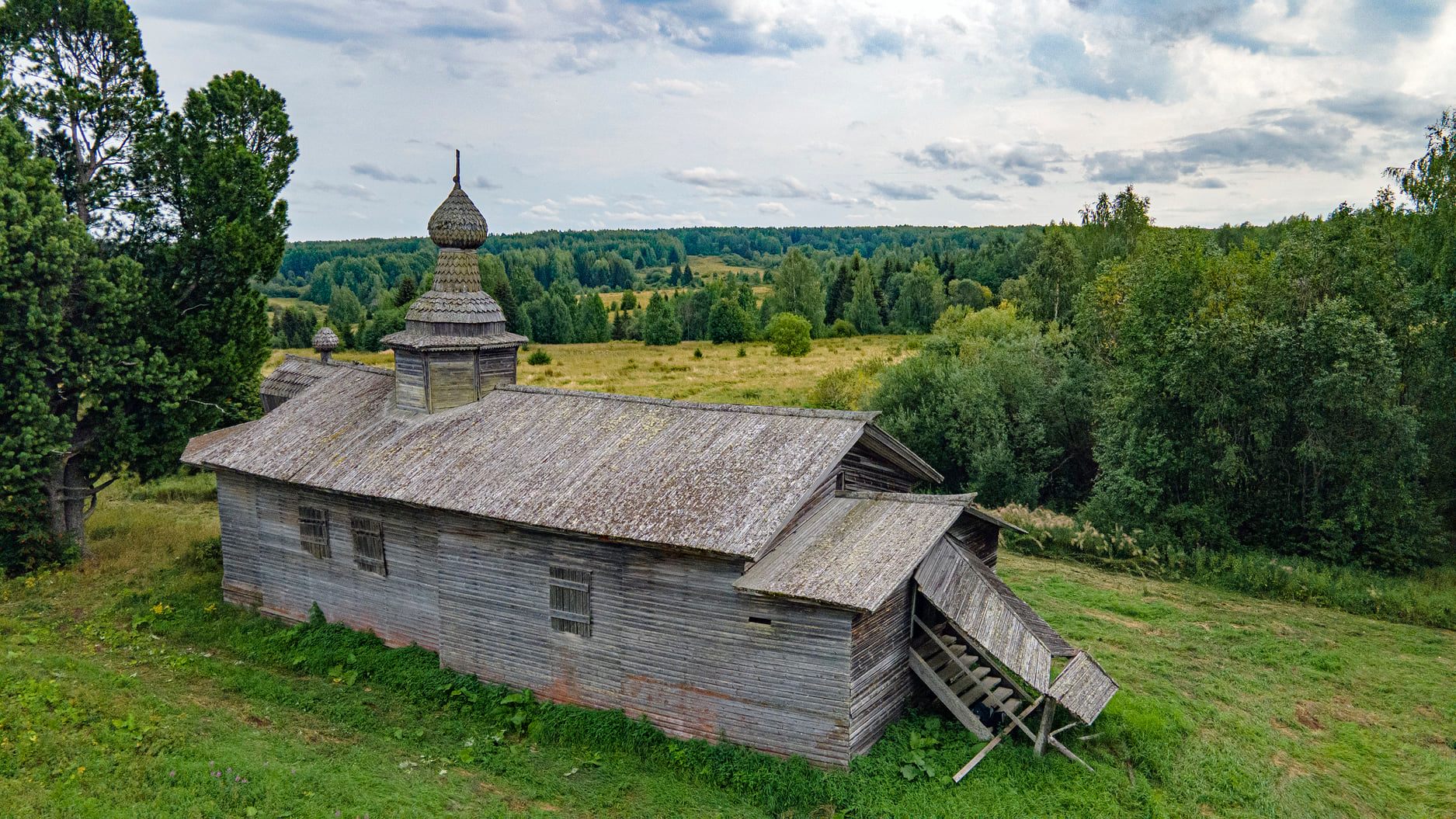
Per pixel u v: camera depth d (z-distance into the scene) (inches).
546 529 698.8
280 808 546.3
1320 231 1357.0
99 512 1328.7
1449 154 1302.9
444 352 900.6
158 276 1141.7
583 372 2888.8
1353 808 615.2
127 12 1093.1
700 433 765.3
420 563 810.8
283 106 1254.3
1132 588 1098.1
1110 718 689.0
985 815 564.1
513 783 622.2
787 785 594.2
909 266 5733.3
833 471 740.7
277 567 924.0
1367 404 1127.0
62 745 588.4
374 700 752.3
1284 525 1214.9
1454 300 1226.0
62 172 1098.1
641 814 584.4
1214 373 1208.2
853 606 576.7
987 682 681.0
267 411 1178.6
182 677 788.0
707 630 655.1
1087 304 1726.1
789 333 3307.1
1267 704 772.0
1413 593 1039.6
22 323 991.6
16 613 949.8
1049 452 1499.8
